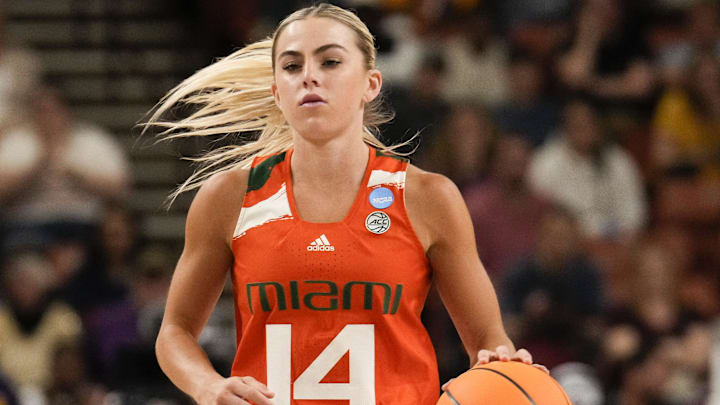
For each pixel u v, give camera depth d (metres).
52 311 23.83
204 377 8.86
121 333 24.50
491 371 8.52
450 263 9.31
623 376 23.22
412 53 30.31
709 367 23.73
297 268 8.91
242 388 8.40
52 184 27.45
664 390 23.14
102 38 34.00
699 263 29.42
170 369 9.20
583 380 22.19
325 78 8.88
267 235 9.07
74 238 25.88
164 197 31.11
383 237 9.01
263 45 10.46
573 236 24.81
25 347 23.45
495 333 9.34
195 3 34.03
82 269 25.25
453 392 8.48
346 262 8.89
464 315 9.43
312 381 8.87
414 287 9.09
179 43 33.97
